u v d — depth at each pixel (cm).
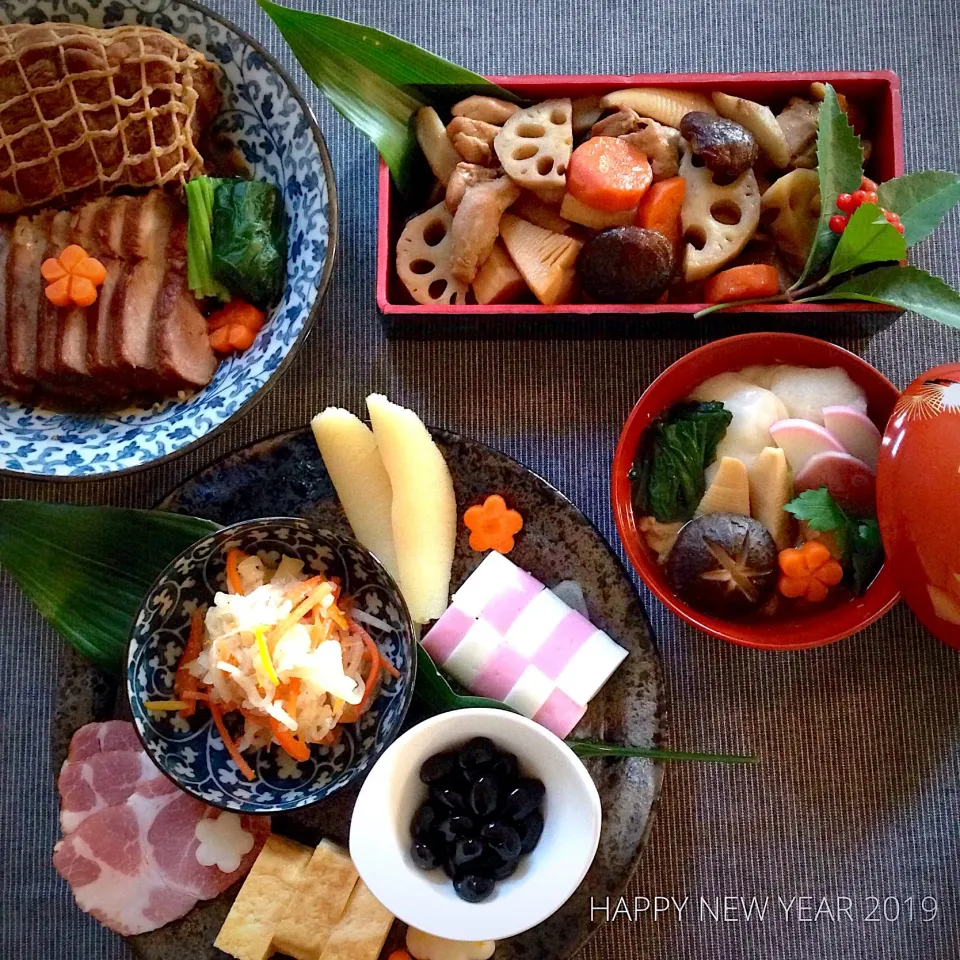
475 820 46
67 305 51
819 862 52
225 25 50
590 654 49
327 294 56
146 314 51
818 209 51
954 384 45
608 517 54
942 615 45
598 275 50
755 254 53
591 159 50
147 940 49
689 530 48
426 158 52
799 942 51
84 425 52
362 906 48
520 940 48
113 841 49
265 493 52
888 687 53
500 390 55
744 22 58
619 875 48
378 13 58
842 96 52
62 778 50
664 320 51
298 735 48
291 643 47
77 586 50
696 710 52
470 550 52
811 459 49
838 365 50
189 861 49
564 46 58
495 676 49
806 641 47
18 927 51
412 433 50
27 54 49
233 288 52
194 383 52
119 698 51
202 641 49
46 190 51
